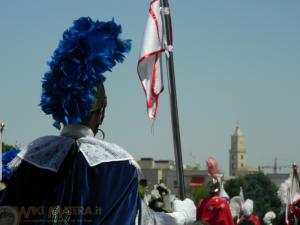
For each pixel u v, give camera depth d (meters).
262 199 102.12
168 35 11.84
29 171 5.70
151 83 11.43
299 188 20.12
